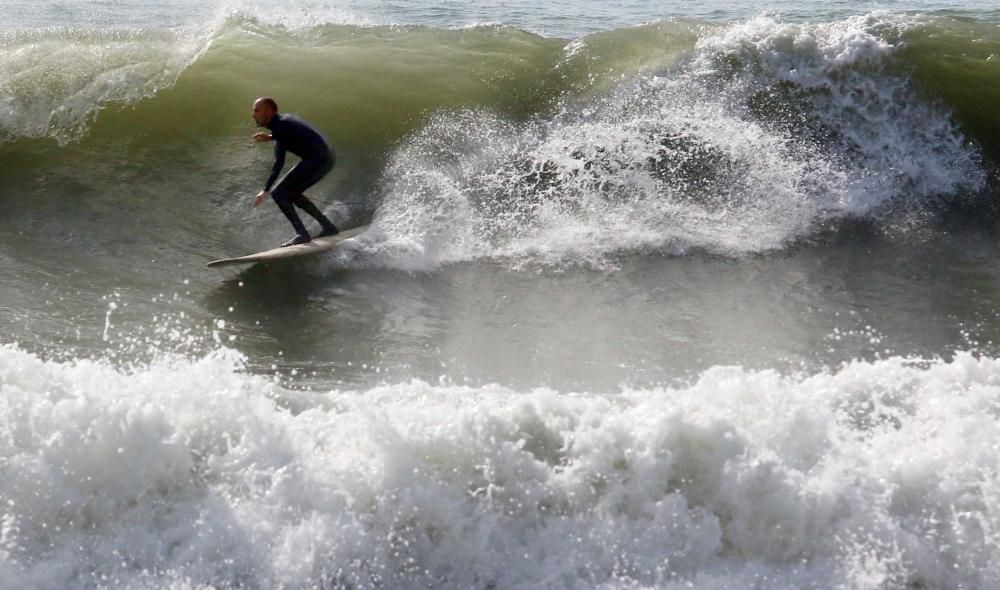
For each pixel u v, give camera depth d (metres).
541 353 23.23
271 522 14.55
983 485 15.05
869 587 13.91
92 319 24.47
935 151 35.28
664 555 14.39
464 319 25.53
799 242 31.11
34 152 34.16
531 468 15.17
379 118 36.44
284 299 26.59
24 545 14.19
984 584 14.10
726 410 16.48
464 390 19.34
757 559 14.51
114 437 15.08
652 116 36.03
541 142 35.28
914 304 26.44
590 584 13.92
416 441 15.26
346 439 15.84
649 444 15.27
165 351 22.80
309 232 31.47
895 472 15.30
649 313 25.94
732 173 33.91
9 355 17.30
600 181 33.47
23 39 40.12
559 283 28.09
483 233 31.12
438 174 33.88
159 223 31.27
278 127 29.12
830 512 14.72
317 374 21.80
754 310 26.09
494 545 14.53
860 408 17.58
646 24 40.69
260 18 44.22
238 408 16.16
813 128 35.78
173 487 15.08
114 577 13.80
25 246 29.06
